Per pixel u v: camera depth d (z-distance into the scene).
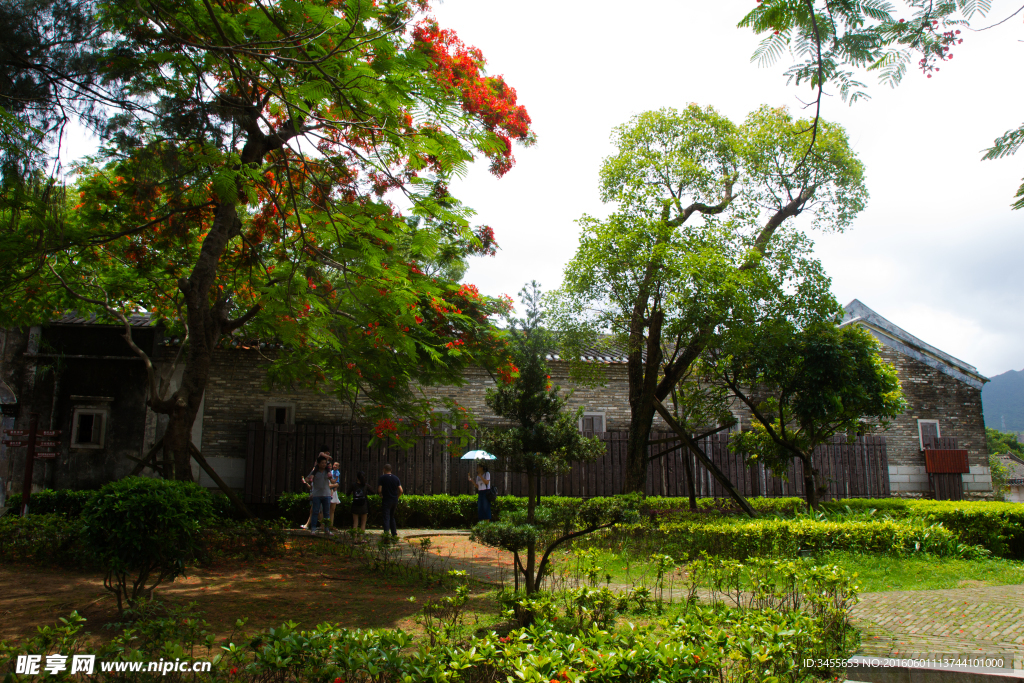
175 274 9.91
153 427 15.08
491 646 3.44
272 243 9.43
